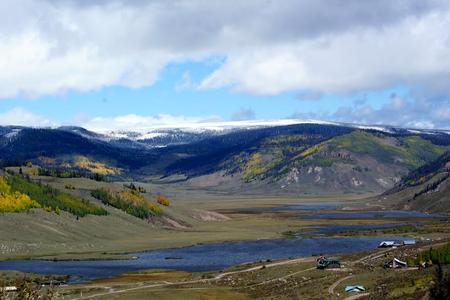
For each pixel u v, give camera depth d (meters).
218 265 159.62
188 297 108.81
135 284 128.38
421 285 86.94
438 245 131.38
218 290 116.12
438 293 68.38
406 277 99.25
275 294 106.75
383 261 125.62
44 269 155.75
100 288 122.69
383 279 104.25
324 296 97.31
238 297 108.44
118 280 136.00
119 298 109.00
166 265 162.38
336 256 146.75
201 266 158.88
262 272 131.00
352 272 118.56
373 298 88.06
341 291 99.75
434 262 112.25
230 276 132.12
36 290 36.50
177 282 129.25
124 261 171.62
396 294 86.25
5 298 35.19
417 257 117.88
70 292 117.44
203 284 124.56
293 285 112.31
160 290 117.75
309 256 158.50
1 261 169.38
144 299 107.69
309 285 109.12
